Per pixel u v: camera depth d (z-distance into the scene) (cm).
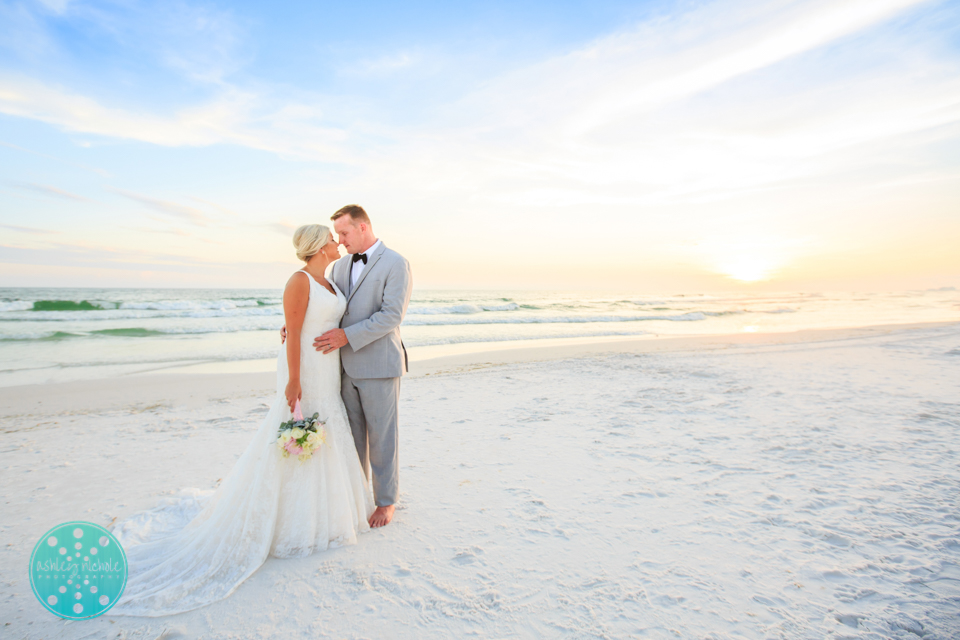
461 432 514
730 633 200
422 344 1450
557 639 199
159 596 229
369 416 306
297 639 201
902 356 1002
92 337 1467
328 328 287
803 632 200
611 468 403
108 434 523
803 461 409
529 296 6519
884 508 316
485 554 269
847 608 216
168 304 2427
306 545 270
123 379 849
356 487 297
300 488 272
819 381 757
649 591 231
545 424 543
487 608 221
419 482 378
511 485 370
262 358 1125
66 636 204
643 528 298
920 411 560
